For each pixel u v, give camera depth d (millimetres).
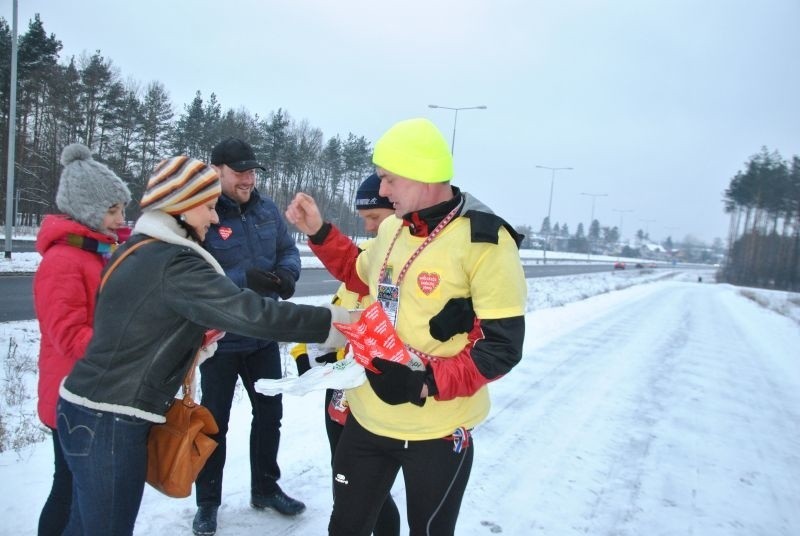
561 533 3219
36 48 31375
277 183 43219
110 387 1775
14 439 4102
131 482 1844
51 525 2359
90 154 2379
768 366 9023
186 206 1870
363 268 2480
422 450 1987
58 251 2176
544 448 4512
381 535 2525
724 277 66062
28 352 7055
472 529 3186
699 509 3621
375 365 1762
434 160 1919
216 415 2918
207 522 2861
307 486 3518
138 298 1761
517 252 1941
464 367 1800
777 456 4695
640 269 71938
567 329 11172
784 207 64125
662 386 6875
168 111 38031
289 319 1840
